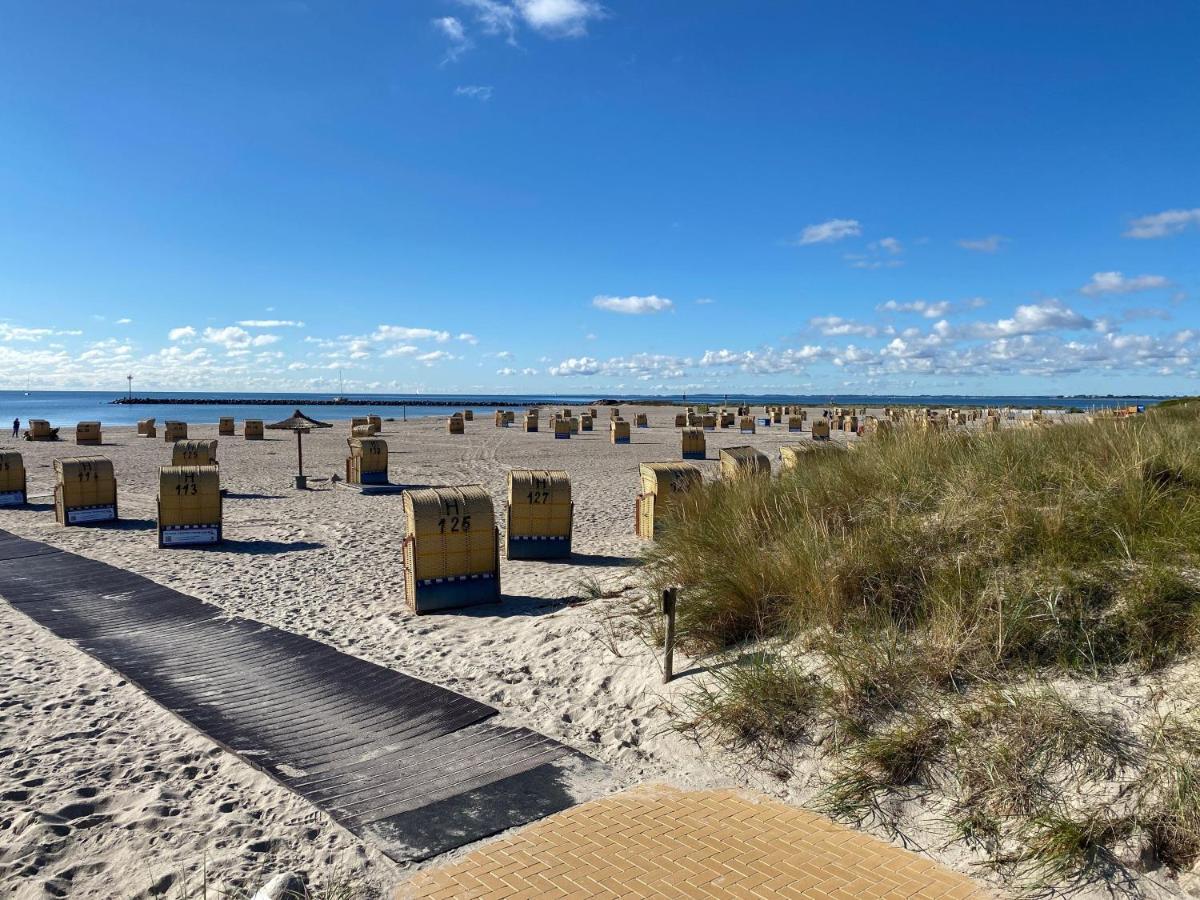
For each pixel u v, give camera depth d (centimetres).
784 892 347
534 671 664
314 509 1764
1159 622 447
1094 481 629
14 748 538
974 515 622
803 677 508
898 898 340
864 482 780
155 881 380
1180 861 333
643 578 833
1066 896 332
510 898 350
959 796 397
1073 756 389
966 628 498
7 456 1828
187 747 539
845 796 417
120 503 1850
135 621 865
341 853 398
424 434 4634
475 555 916
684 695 548
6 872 389
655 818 418
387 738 545
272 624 852
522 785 466
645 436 4425
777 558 642
